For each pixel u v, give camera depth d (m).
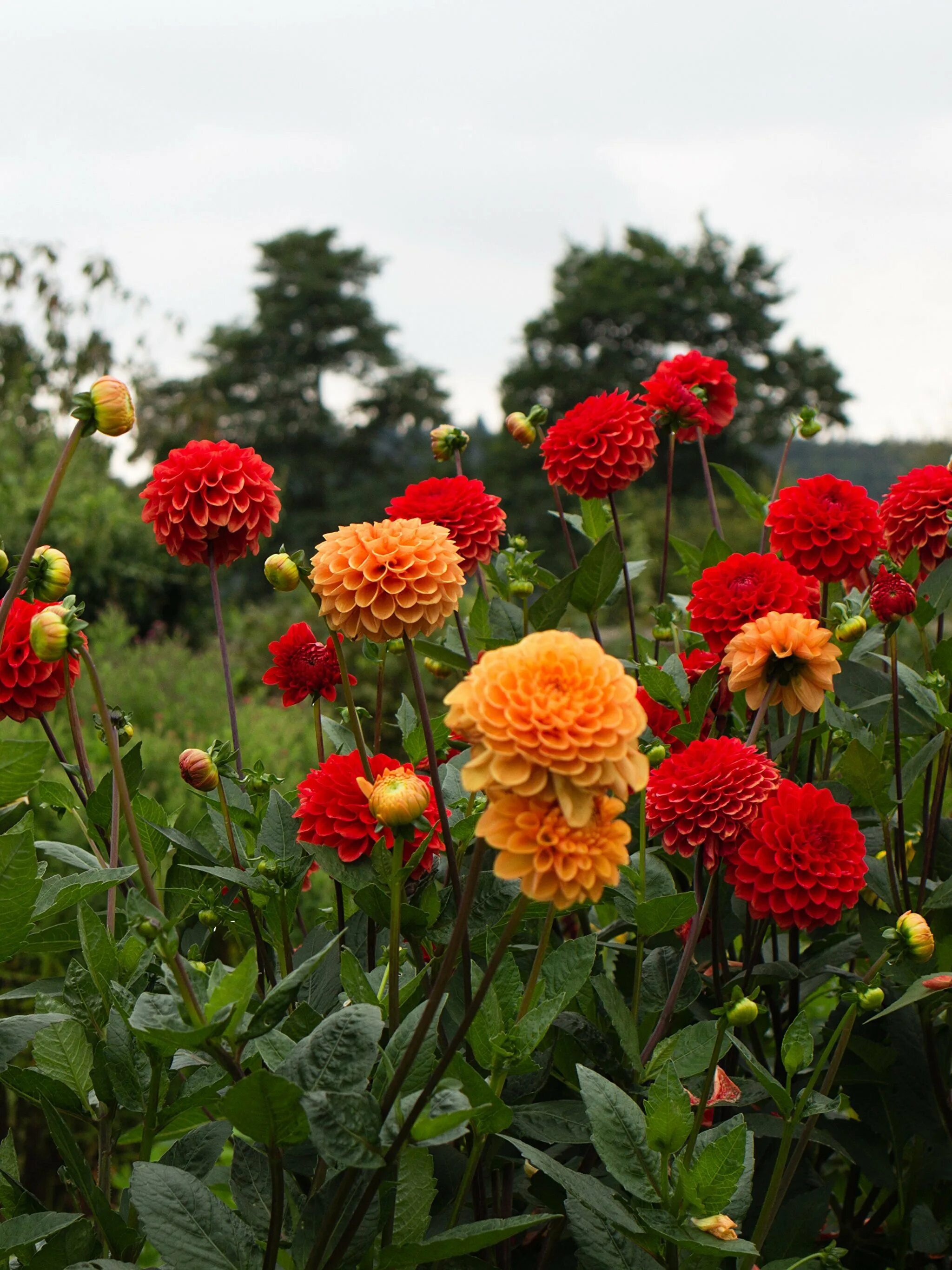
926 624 2.19
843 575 2.21
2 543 1.60
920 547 2.23
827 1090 1.46
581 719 0.96
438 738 2.02
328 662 2.00
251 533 1.86
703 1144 1.35
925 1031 1.89
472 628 2.28
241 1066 1.25
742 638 1.73
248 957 1.09
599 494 2.30
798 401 37.91
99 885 1.50
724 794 1.63
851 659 2.29
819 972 1.89
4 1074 1.45
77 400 1.39
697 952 2.06
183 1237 1.21
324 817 1.63
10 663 1.67
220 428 43.16
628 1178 1.28
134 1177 1.24
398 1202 1.28
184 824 4.59
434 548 1.51
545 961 1.50
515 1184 1.72
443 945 1.60
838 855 1.64
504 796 0.99
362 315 45.28
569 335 40.84
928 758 1.84
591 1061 1.60
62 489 11.70
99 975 1.43
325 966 1.64
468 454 45.44
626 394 2.30
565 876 0.96
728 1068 1.90
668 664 2.15
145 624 11.95
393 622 1.51
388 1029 1.38
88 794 1.80
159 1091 1.43
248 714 6.80
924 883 1.94
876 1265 2.15
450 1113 1.07
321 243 45.78
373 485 43.19
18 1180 1.47
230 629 11.43
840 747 2.39
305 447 44.19
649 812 1.68
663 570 2.59
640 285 40.22
